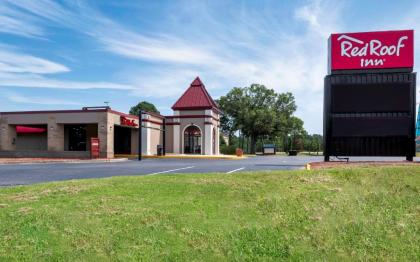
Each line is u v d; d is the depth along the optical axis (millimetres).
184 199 7492
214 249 5852
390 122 14250
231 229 6355
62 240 5863
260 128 54406
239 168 15930
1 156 30391
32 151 30031
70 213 6672
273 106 58406
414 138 14094
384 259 5898
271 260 5711
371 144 14406
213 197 7660
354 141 14547
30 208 6895
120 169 16062
